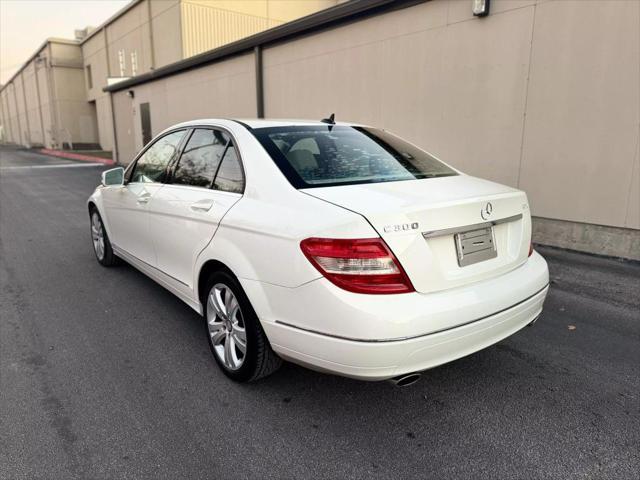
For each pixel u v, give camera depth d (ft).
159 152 13.07
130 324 12.48
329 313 7.18
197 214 10.19
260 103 36.37
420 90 24.27
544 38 19.06
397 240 7.14
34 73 142.00
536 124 19.84
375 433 8.10
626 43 16.88
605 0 17.19
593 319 12.77
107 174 14.07
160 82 54.34
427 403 8.98
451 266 7.81
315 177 8.85
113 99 70.49
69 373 10.00
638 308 13.48
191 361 10.53
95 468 7.23
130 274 16.66
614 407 8.84
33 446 7.72
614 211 18.06
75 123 121.70
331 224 7.28
